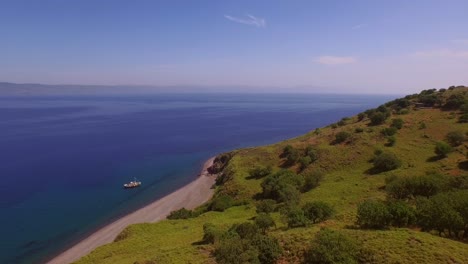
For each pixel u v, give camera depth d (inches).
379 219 1270.9
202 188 3663.9
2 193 3452.3
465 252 952.9
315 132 4503.0
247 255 1106.7
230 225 1903.3
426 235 1089.4
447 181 1795.0
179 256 1306.6
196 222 2327.8
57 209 3061.0
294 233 1267.2
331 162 3193.9
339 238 1045.8
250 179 3245.6
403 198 1733.5
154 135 7519.7
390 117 4082.2
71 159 5059.1
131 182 3831.2
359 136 3513.8
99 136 7249.0
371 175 2719.0
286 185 2662.4
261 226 1553.9
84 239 2449.6
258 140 6978.4
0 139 6692.9
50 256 2198.6
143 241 1873.8
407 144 3184.1
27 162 4808.1
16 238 2460.6
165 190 3673.7
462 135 2955.2
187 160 5118.1
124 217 2883.9
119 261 1482.5
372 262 954.1
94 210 3058.6
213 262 1176.8
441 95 4480.8
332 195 2389.3
